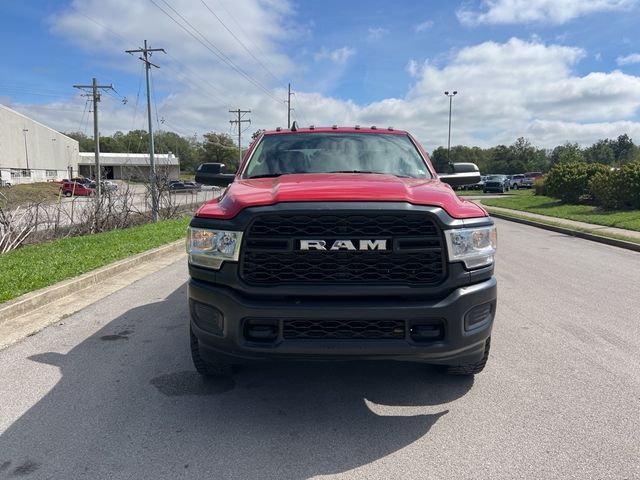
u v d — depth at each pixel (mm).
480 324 3330
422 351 3121
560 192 26812
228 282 3184
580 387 3992
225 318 3184
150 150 30062
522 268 9398
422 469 2873
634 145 118000
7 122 74000
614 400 3758
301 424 3406
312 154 4824
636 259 10648
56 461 2938
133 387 3982
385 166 4684
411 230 3152
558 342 5090
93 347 4910
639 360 4590
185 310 6273
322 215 3111
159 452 3039
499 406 3664
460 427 3359
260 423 3416
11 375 4207
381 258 3135
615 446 3105
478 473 2826
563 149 110312
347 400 3775
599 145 116688
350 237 3107
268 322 3129
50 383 4051
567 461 2939
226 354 3258
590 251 11898
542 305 6586
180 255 11086
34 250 10180
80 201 16156
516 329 5531
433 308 3107
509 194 46656
